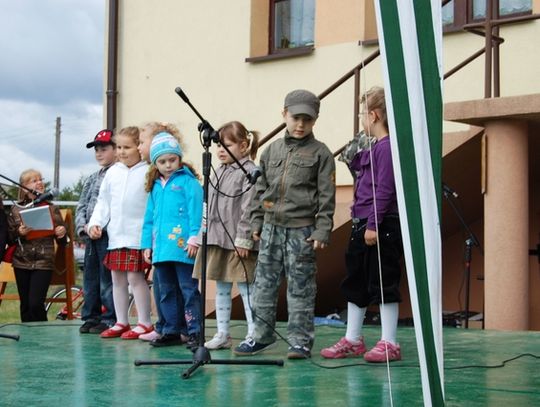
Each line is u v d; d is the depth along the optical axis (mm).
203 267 5117
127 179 6711
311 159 5371
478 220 9406
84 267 7316
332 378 4762
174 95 11391
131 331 6730
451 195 7855
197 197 6027
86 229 7316
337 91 9859
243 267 5828
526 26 8602
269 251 5469
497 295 7371
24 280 8445
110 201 6812
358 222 5305
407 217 2924
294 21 10633
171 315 6191
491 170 7422
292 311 5395
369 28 9750
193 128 11188
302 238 5363
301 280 5379
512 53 8672
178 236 6035
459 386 4566
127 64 11883
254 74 10664
